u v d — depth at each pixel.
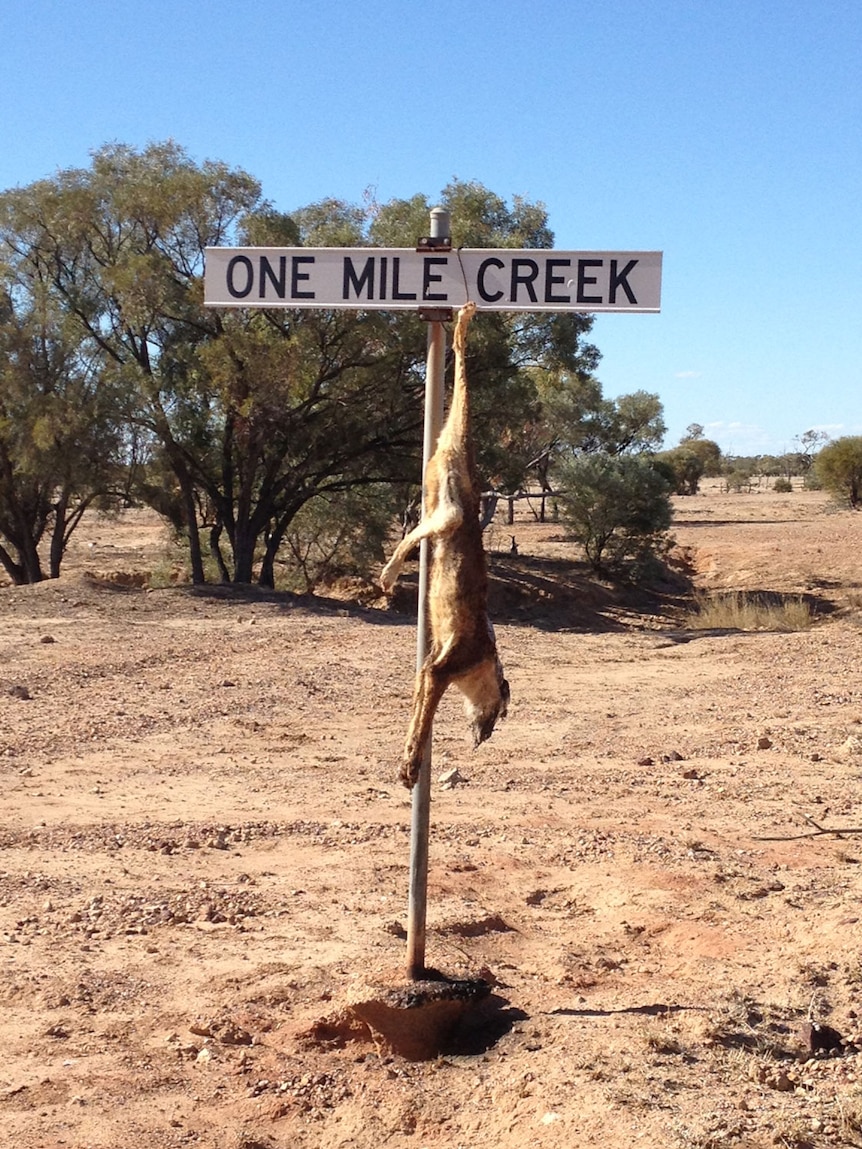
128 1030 5.79
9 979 6.39
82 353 32.03
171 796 11.07
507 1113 4.79
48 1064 5.43
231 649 21.39
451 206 31.83
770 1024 5.55
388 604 36.41
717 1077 4.94
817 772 11.84
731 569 45.97
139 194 29.92
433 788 11.39
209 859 8.91
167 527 46.06
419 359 30.84
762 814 10.12
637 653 22.30
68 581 29.86
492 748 13.38
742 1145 4.23
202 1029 5.71
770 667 19.80
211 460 31.72
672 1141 4.25
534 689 17.97
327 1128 4.94
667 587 43.16
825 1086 4.84
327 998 6.03
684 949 6.80
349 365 30.31
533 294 5.41
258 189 30.69
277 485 32.66
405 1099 5.04
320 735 14.27
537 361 33.56
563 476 43.59
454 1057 5.48
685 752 13.12
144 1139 4.79
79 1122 4.91
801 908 7.32
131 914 7.52
